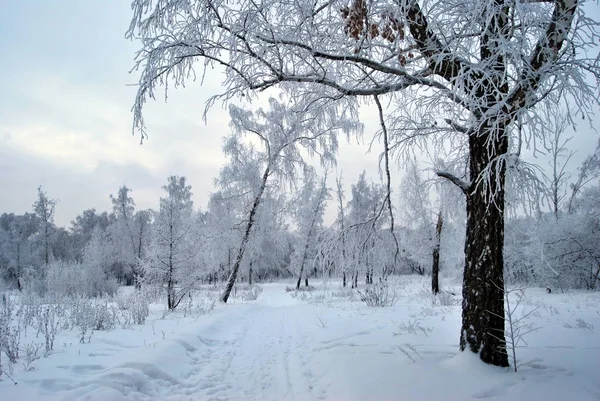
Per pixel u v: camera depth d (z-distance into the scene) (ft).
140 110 14.61
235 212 62.85
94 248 101.86
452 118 15.70
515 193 14.80
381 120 20.13
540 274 62.90
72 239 183.83
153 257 39.55
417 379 14.26
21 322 25.45
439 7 13.43
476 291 15.62
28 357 15.65
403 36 13.79
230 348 23.77
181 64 15.30
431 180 26.21
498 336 15.14
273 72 15.53
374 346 20.24
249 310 45.47
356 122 23.82
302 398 13.94
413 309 37.93
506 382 13.37
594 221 62.49
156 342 20.58
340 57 14.73
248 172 61.21
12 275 125.59
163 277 40.04
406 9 12.96
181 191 118.21
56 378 13.96
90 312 25.25
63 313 26.73
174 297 39.50
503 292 15.39
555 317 29.66
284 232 99.81
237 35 14.10
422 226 68.03
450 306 40.81
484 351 15.07
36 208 115.34
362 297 44.73
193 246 41.52
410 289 73.61
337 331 25.68
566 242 61.05
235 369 18.58
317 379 16.30
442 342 20.35
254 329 31.58
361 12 13.23
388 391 13.35
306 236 90.99
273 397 14.19
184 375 16.98
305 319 34.22
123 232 134.62
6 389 12.65
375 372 15.49
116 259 135.33
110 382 13.84
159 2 13.76
